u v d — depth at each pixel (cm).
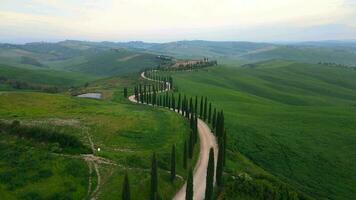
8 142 6197
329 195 7238
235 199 5603
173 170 5862
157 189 5253
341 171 8544
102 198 5000
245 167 7312
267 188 6041
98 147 6850
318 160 9069
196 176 6406
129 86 18825
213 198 5503
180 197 5556
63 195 4984
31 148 6088
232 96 17550
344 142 10481
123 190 4731
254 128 11138
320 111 14712
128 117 9612
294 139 10462
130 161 6216
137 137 7850
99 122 8662
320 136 10950
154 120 9619
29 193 4934
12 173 5297
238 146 9294
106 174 5653
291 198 6022
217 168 5906
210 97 16638
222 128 8600
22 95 10900
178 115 10788
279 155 9125
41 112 9356
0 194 4844
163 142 7719
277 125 11988
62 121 8450
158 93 15800
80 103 11319
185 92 16938
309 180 7925
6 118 8294
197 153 7638
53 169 5541
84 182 5356
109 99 14550
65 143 6381
